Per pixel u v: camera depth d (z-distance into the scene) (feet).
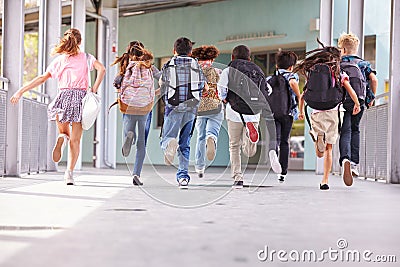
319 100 23.93
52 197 18.90
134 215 14.35
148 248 9.69
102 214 14.47
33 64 37.27
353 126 26.40
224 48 59.77
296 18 55.26
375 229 12.37
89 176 33.24
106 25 50.67
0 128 29.71
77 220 13.24
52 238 10.66
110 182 27.32
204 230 11.87
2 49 30.14
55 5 38.91
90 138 61.57
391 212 15.66
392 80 30.63
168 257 8.91
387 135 30.78
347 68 25.25
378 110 32.86
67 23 46.39
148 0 60.08
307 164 53.98
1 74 30.30
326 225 12.89
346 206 17.22
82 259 8.70
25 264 8.31
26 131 33.19
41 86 38.14
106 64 50.62
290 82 25.94
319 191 23.25
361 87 25.00
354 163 26.48
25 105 32.78
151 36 64.64
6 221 12.92
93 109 24.63
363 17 37.24
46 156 38.58
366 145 35.50
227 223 13.01
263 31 57.21
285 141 26.86
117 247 9.77
